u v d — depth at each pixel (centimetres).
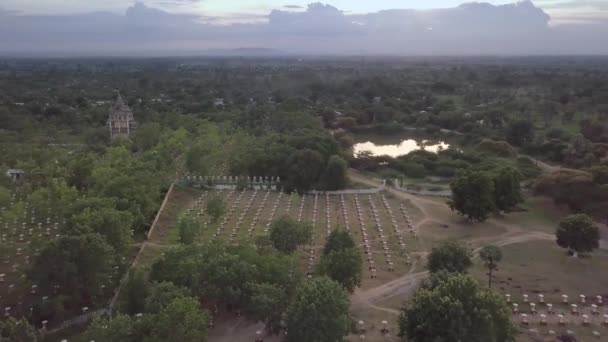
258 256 8456
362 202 14875
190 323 6381
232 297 7525
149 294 7556
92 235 8456
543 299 8844
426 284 7806
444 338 6225
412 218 13350
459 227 12619
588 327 8006
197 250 8706
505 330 6400
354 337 7644
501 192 13100
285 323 6838
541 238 11831
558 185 13675
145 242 11231
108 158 16075
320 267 8619
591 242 10356
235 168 16900
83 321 7944
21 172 16238
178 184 15600
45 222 12644
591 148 18825
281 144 17988
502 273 9919
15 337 6431
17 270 9844
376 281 9600
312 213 13750
